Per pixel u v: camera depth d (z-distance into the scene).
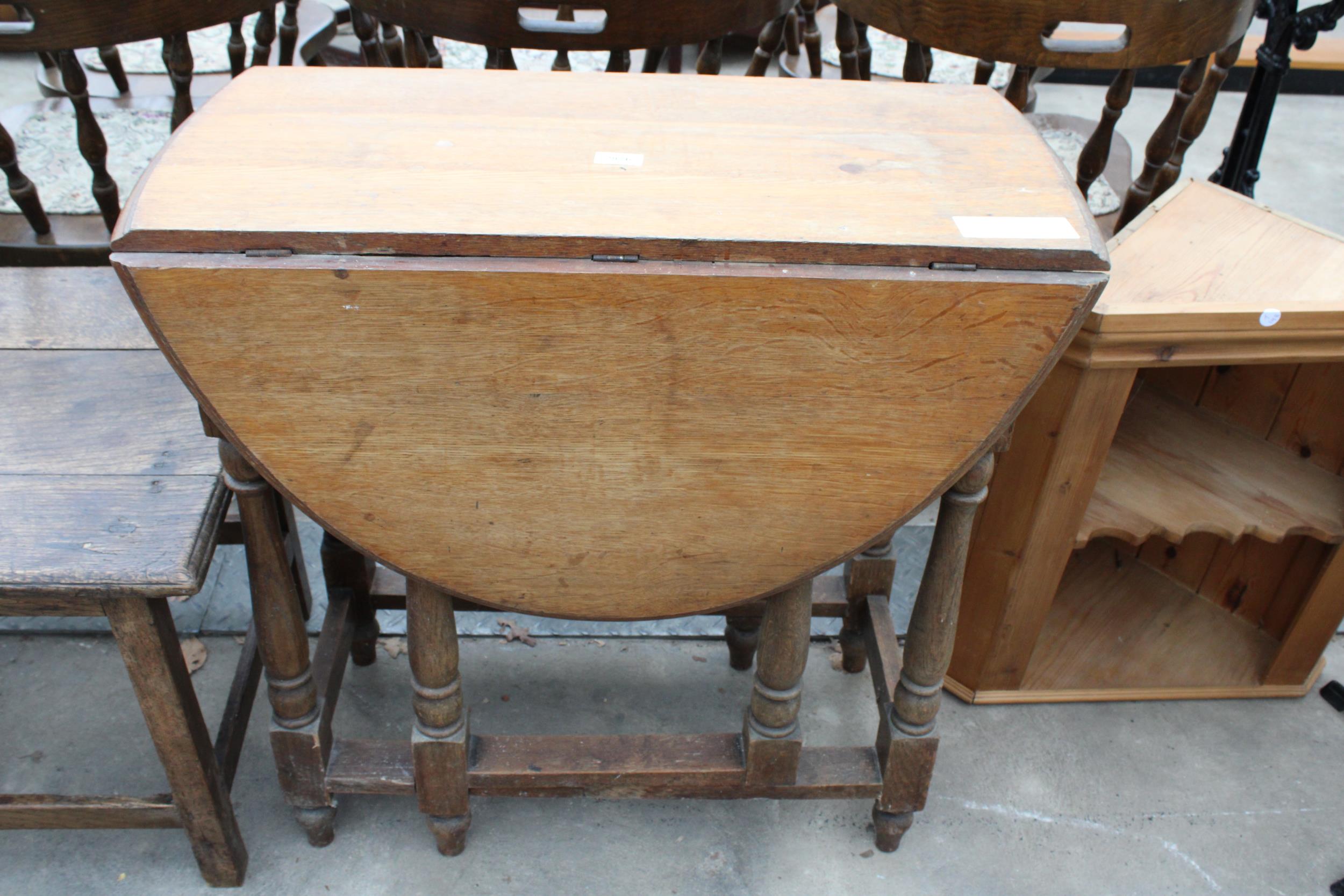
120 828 1.47
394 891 1.59
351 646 1.86
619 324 1.05
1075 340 1.44
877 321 1.05
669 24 1.67
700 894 1.61
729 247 1.02
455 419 1.11
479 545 1.21
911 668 1.44
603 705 1.91
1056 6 1.56
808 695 1.96
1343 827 1.74
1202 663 2.00
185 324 1.03
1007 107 1.31
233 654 1.97
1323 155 4.14
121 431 1.35
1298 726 1.92
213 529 1.24
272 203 1.04
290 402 1.09
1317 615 1.84
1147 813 1.75
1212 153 4.08
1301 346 1.48
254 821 1.68
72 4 1.55
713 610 1.29
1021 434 1.59
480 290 1.02
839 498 1.19
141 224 1.00
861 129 1.25
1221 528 1.73
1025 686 1.94
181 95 1.76
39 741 1.78
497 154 1.15
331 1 2.79
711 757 1.50
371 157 1.13
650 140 1.20
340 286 1.01
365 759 1.53
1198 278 1.60
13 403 1.38
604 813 1.72
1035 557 1.70
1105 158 1.91
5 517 1.21
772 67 2.83
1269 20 2.38
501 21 1.64
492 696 1.92
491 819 1.70
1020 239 1.05
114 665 1.92
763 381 1.09
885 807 1.56
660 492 1.17
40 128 2.21
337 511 1.17
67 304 1.56
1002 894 1.62
